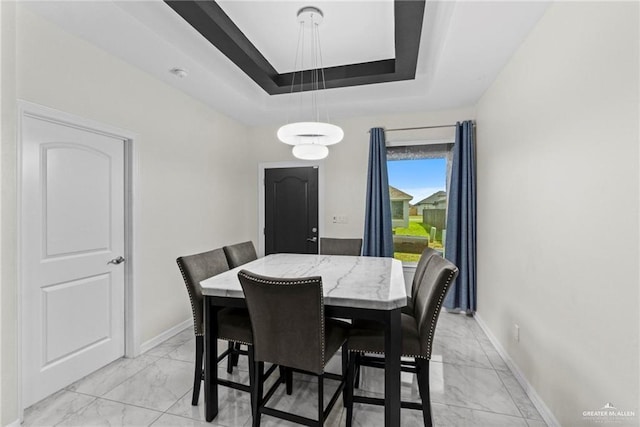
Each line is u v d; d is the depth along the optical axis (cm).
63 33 209
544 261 188
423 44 272
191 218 335
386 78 317
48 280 206
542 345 190
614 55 127
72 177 220
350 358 179
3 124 171
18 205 184
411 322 191
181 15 210
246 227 447
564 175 165
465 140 354
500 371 240
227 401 205
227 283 190
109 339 250
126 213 262
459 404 200
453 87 304
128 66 258
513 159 237
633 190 118
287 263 262
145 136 275
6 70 172
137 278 267
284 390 217
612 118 129
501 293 266
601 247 136
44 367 204
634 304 118
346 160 412
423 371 171
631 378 120
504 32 207
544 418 185
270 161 444
